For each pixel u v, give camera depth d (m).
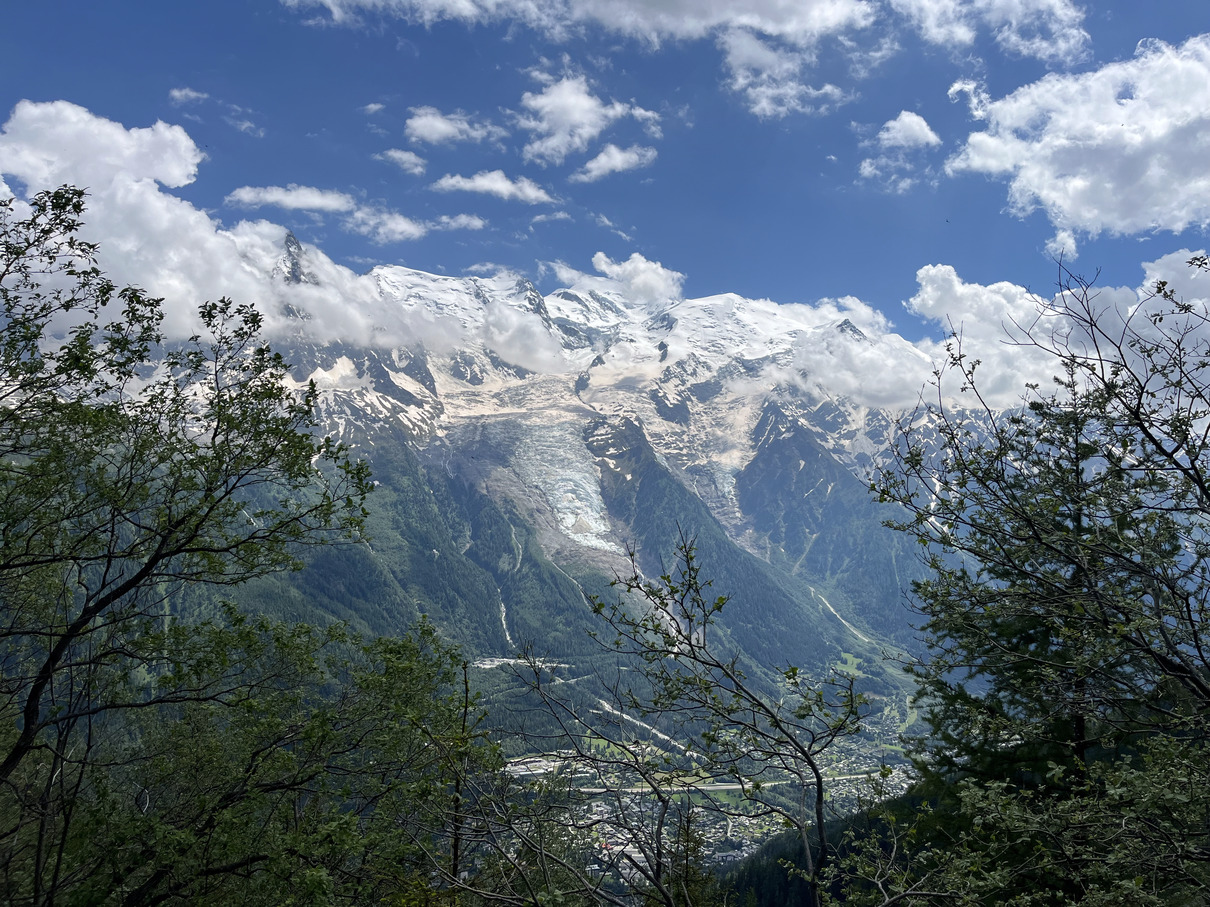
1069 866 12.64
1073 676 14.87
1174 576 13.22
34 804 15.11
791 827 9.90
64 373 14.95
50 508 16.23
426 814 11.38
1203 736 12.43
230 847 16.14
